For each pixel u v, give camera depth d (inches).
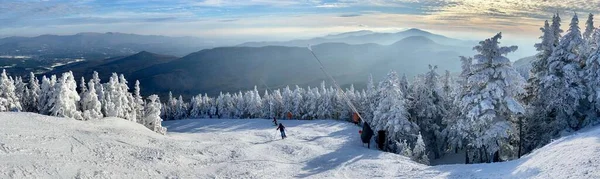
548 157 573.0
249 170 745.6
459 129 1056.2
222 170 743.1
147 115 1764.3
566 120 1035.9
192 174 697.6
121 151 772.6
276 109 3243.1
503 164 649.6
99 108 1603.1
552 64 1031.0
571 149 562.9
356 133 1604.3
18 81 2012.8
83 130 949.2
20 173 498.9
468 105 1001.5
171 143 1018.7
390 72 1414.9
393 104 1368.1
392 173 730.8
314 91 3203.7
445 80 1686.8
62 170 557.9
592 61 978.1
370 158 924.0
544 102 1066.1
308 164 889.5
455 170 671.1
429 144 1579.7
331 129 1760.6
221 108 3720.5
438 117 1571.1
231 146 1040.8
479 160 1162.0
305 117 2989.7
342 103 2674.7
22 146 618.5
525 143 1139.3
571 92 994.1
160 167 707.4
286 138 1406.3
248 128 2133.4
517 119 1043.3
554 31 1081.4
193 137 1384.1
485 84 972.6
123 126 1301.7
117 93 1813.5
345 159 929.5
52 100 1432.1
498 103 968.3
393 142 1358.3
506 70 924.6
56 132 812.6
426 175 679.1
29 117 979.3
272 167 792.9
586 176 439.8
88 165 616.4
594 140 573.9
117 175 600.4
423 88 1547.7
